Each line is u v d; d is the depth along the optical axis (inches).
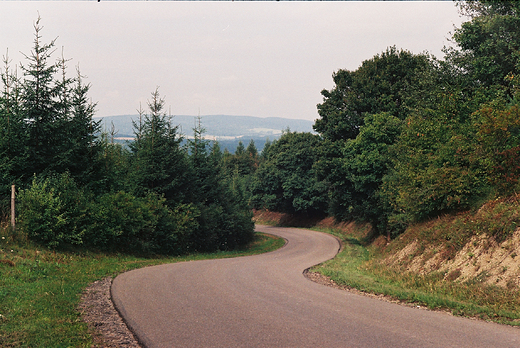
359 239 1827.0
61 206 747.4
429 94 1066.1
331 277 596.7
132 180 1179.3
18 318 283.4
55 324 274.7
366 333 264.1
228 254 1336.1
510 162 565.9
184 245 1253.1
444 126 789.9
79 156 948.6
